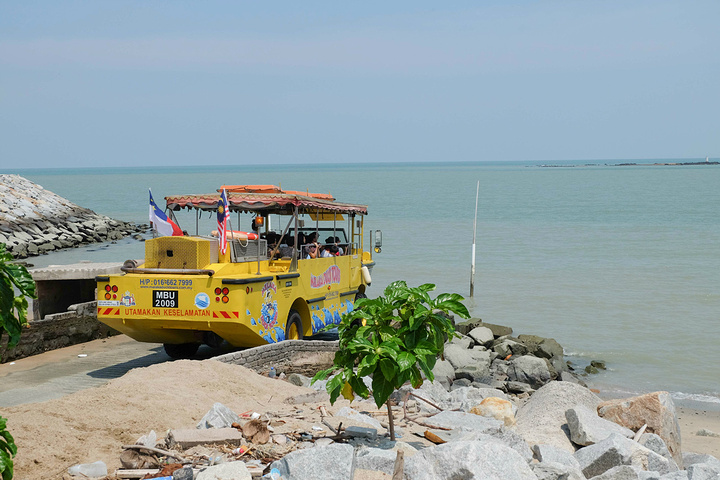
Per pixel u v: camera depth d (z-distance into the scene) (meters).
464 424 8.27
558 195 88.50
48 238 41.47
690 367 14.70
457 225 48.41
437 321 6.81
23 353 13.04
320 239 15.88
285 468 6.03
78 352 13.65
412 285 24.06
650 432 8.41
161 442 6.86
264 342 11.77
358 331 6.78
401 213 60.06
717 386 13.45
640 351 15.94
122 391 8.34
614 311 20.05
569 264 29.31
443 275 26.50
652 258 31.16
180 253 11.53
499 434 7.46
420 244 37.03
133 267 11.67
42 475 6.11
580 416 8.12
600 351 15.98
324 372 7.03
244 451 6.65
